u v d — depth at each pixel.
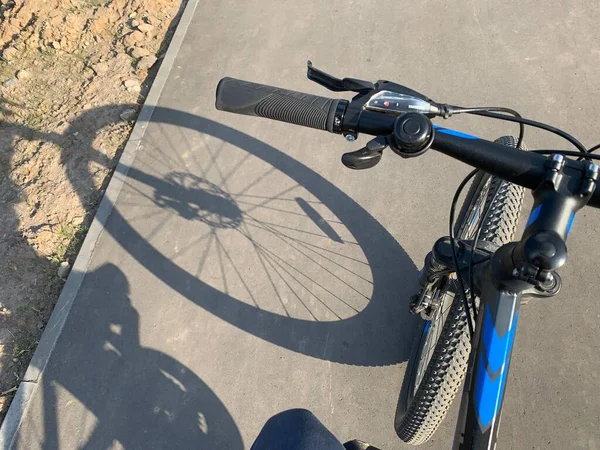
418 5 3.96
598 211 2.89
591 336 2.57
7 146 3.69
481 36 3.70
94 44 4.21
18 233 3.29
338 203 3.15
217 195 3.29
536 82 3.41
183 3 4.44
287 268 2.99
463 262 1.63
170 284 3.03
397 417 2.31
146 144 3.57
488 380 1.18
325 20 4.02
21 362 2.90
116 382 2.76
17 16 4.20
